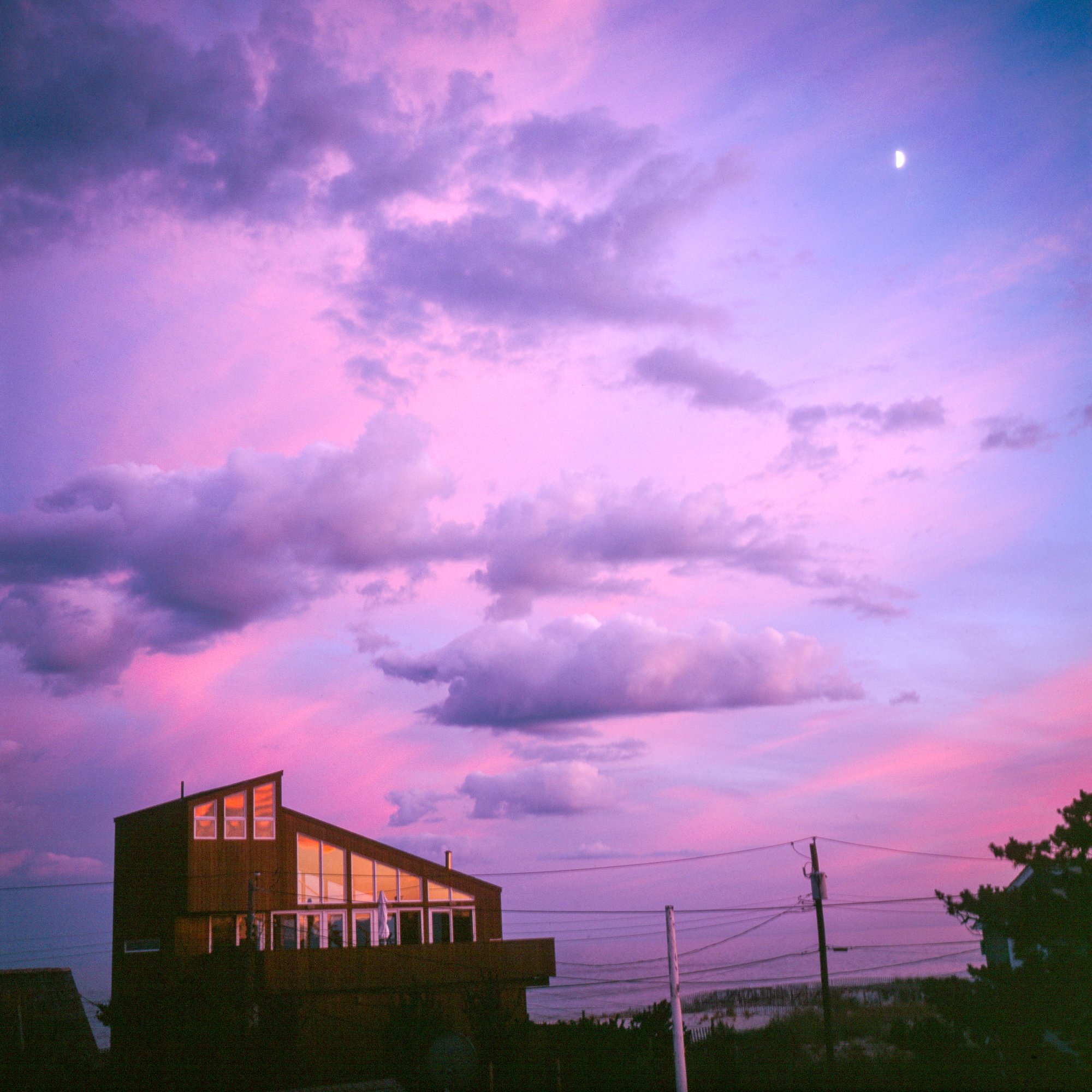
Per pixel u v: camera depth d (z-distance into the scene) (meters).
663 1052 36.56
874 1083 31.88
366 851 42.06
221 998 34.81
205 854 38.47
